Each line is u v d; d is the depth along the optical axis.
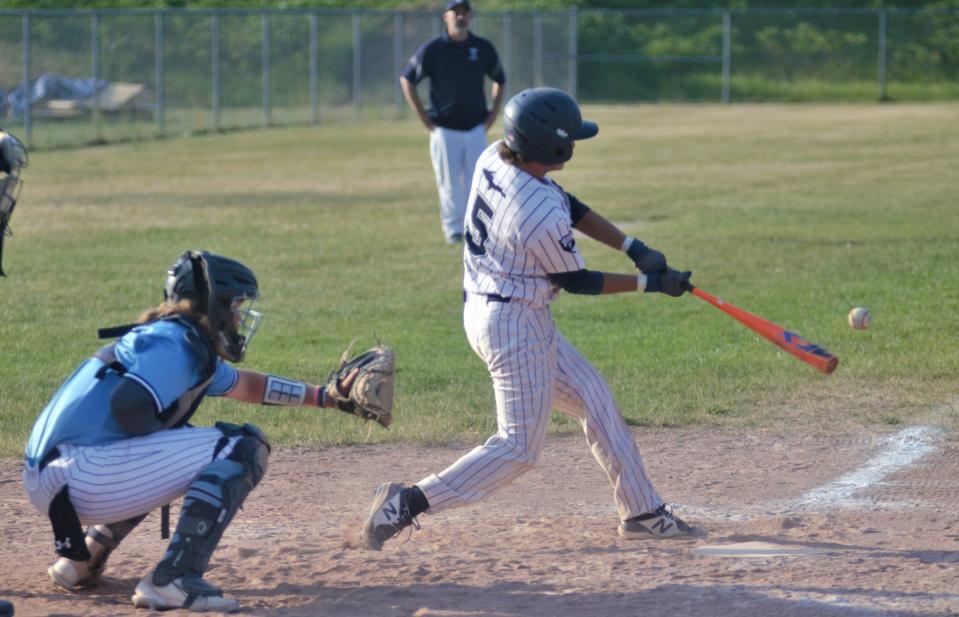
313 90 101.69
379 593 14.29
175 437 13.61
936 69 131.50
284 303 33.78
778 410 23.77
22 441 21.70
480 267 15.03
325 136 90.19
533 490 19.25
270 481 19.80
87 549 13.55
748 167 67.56
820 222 47.22
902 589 14.05
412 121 103.25
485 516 17.83
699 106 122.44
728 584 14.34
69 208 53.00
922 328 29.73
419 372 26.56
